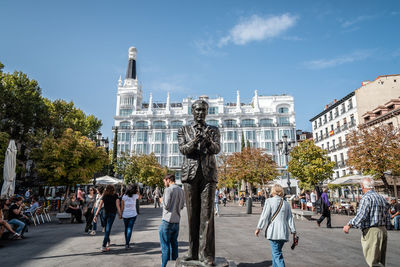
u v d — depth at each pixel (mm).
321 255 5637
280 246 3734
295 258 5359
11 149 13422
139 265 4609
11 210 7613
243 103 74625
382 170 15031
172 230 4195
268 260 5117
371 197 3420
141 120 68688
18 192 27781
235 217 14859
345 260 5191
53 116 32812
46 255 5426
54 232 8789
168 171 56375
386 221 3395
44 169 18984
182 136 3451
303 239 7742
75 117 38656
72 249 6023
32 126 28031
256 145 65375
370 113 32250
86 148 20547
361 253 5844
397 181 17688
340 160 39156
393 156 14891
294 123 65875
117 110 70938
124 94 71375
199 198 3318
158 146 66125
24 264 4699
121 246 6355
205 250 3109
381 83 35000
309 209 18984
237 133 66188
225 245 6707
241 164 29375
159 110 70938
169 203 4180
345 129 38156
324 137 44625
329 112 43625
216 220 13195
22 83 26703
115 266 4543
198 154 3297
